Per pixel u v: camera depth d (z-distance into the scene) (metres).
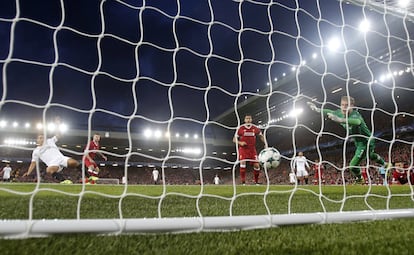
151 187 5.25
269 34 3.72
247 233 1.98
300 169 12.51
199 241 1.77
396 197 4.39
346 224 2.32
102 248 1.58
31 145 28.09
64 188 4.54
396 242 1.82
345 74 24.62
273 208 3.08
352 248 1.70
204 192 4.33
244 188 5.36
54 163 6.77
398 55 20.89
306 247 1.71
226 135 37.66
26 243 1.55
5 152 27.48
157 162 32.62
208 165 34.91
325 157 26.34
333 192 4.75
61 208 2.50
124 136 30.77
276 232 2.03
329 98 27.34
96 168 9.15
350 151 24.78
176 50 2.97
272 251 1.64
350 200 3.97
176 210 2.74
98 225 1.73
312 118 28.34
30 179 25.84
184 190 4.61
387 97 22.66
